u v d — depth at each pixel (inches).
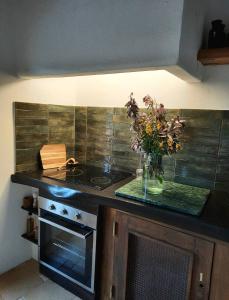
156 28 42.8
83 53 52.2
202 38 55.2
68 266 69.2
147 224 51.4
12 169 72.2
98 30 49.3
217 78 59.7
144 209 50.1
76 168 82.0
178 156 67.2
